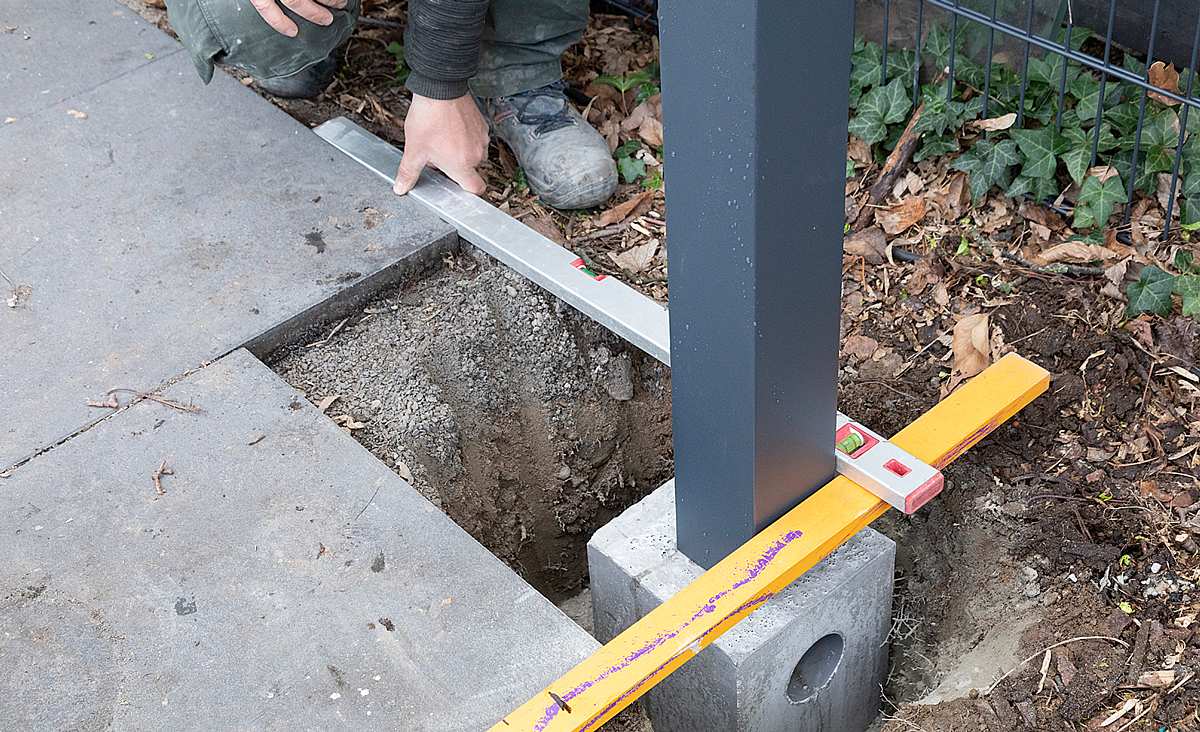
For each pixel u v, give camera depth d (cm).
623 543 184
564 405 240
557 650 171
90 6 312
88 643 175
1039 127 256
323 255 239
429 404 220
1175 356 215
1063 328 223
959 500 206
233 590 181
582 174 254
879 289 239
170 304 229
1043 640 182
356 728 163
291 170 261
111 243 243
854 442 175
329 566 183
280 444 202
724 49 122
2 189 258
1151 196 243
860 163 263
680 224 142
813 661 192
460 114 246
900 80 261
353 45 306
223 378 214
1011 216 247
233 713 166
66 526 191
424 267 243
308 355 226
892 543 180
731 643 167
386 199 253
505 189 268
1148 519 194
